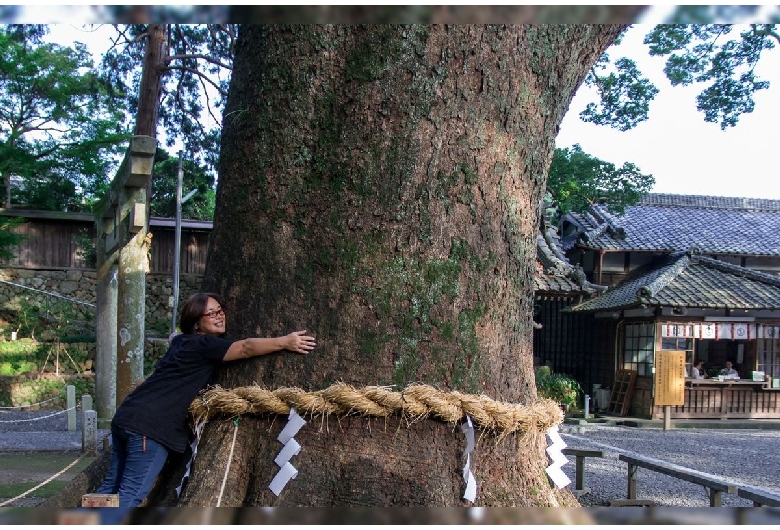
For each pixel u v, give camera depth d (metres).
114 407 9.55
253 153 2.46
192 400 2.44
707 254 16.39
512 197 2.55
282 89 2.42
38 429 10.66
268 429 2.29
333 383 2.25
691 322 13.83
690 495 7.01
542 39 2.61
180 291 15.56
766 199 19.55
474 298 2.39
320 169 2.35
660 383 13.49
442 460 2.25
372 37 2.36
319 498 2.15
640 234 16.78
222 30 13.27
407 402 2.20
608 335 15.46
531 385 2.63
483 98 2.44
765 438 12.20
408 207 2.33
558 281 15.13
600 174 15.82
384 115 2.34
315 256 2.33
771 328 14.01
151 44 11.48
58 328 14.43
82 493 2.69
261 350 2.29
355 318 2.29
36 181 15.33
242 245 2.45
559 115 2.83
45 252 14.77
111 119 15.22
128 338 7.75
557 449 2.63
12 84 14.54
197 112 14.52
